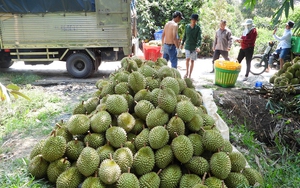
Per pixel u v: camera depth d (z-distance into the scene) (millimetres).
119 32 8164
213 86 7727
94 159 2594
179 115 2986
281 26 14883
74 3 7895
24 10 8047
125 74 3777
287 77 6121
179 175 2762
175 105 3049
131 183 2471
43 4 7965
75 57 8539
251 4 5668
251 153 4070
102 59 8609
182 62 11766
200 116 3182
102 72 9703
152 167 2709
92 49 8469
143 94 3318
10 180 2881
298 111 5242
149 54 10078
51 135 2854
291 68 6223
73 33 8227
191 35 8016
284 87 5766
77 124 2910
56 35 8258
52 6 7965
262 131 5078
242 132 4754
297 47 8898
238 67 7379
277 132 4883
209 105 4449
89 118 3064
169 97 3004
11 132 4539
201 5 13570
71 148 2873
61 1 7871
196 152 2881
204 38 13109
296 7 15547
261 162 3895
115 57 8586
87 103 3525
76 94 6887
